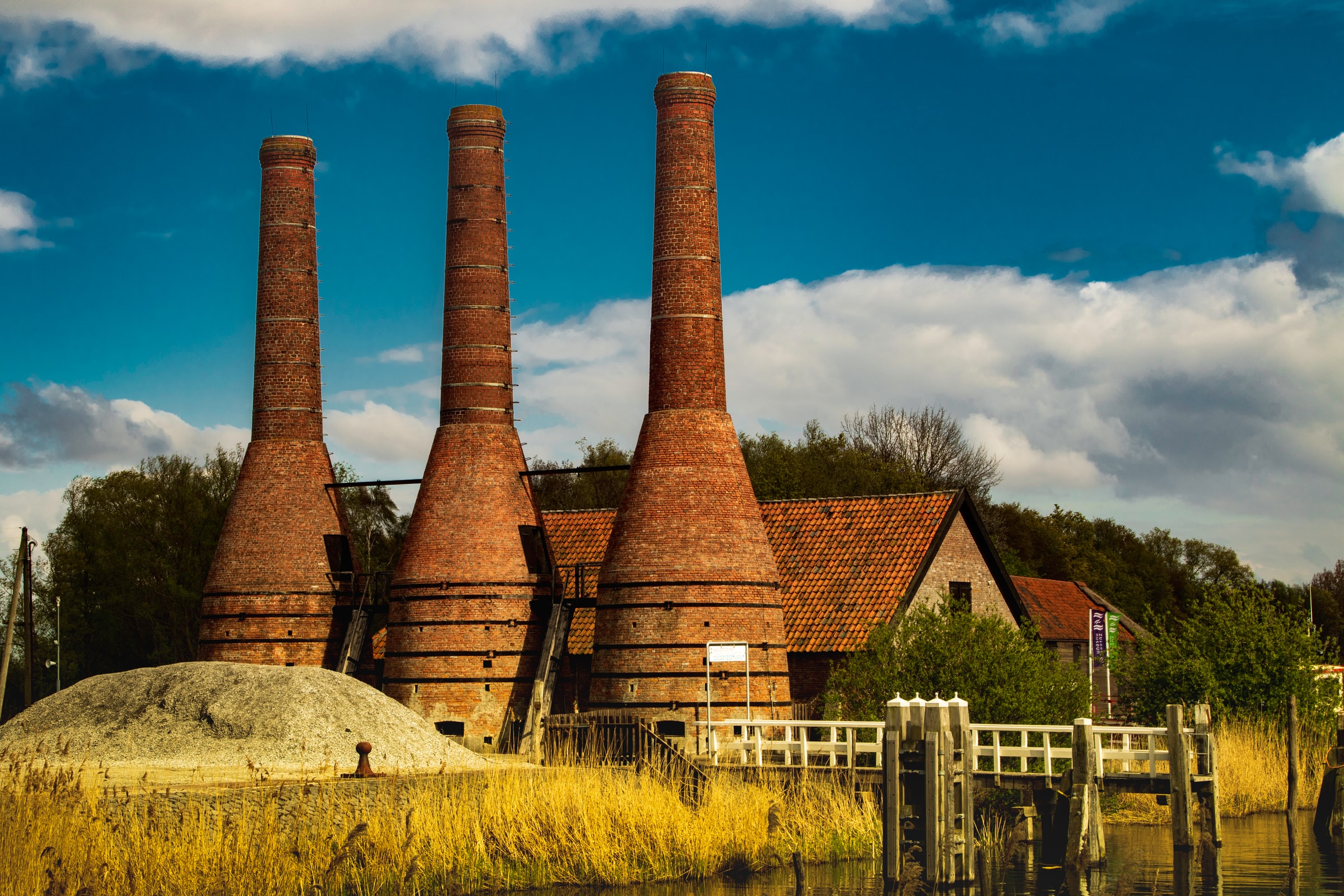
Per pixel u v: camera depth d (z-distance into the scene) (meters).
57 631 78.00
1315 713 44.47
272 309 49.19
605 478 90.81
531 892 27.95
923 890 29.53
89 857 22.86
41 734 36.44
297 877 24.75
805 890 28.52
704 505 42.06
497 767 34.06
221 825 25.06
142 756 34.88
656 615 41.53
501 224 47.25
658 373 43.41
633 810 30.05
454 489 45.34
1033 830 38.22
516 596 45.00
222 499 85.44
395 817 28.03
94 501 85.50
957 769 30.80
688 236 43.56
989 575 50.69
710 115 44.47
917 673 38.44
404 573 45.25
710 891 28.70
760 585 42.25
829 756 37.50
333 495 49.38
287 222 49.31
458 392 46.16
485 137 47.16
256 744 34.97
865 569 46.66
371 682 48.38
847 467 85.50
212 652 47.59
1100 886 30.36
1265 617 45.09
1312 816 40.12
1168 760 33.06
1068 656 63.44
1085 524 103.19
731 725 37.69
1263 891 29.89
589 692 46.56
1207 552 111.19
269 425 48.81
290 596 47.50
